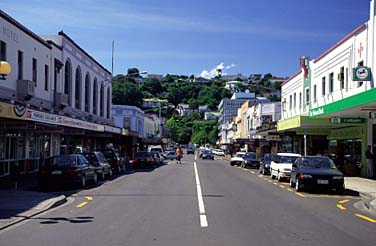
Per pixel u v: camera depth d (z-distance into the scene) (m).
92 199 17.19
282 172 26.14
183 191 20.03
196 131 159.62
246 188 21.84
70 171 21.61
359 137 29.64
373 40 25.19
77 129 34.34
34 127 24.94
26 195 18.02
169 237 9.79
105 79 54.78
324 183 19.69
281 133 44.41
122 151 64.44
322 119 30.56
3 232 10.59
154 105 152.25
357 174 29.47
